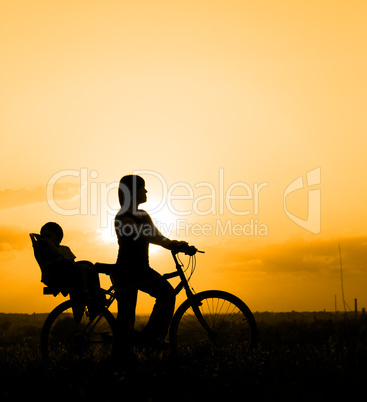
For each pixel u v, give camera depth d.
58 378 6.57
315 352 7.19
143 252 7.61
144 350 7.71
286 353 7.11
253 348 7.32
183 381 6.02
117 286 7.72
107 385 6.02
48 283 8.10
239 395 5.42
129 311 7.60
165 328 7.57
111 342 7.82
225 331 7.50
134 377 6.25
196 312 7.53
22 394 5.89
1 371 7.32
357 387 5.54
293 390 5.41
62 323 8.29
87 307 8.00
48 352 8.27
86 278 7.96
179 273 7.59
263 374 6.06
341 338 7.52
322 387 5.60
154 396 5.52
